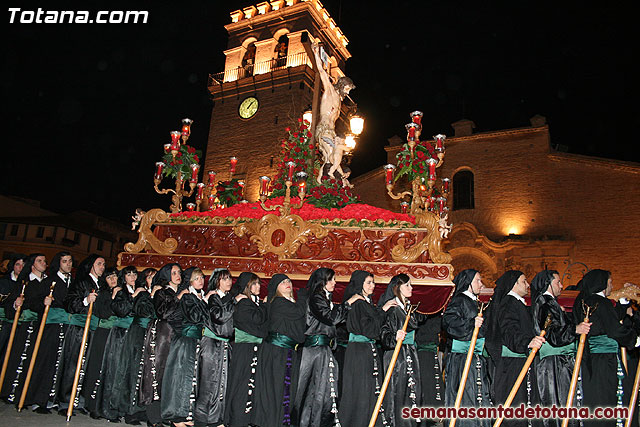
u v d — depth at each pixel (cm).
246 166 2766
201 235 820
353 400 569
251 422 573
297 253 764
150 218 839
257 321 598
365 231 750
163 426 631
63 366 666
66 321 688
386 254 738
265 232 774
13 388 688
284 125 2717
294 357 612
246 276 641
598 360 575
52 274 711
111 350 657
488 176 2503
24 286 679
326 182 913
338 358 759
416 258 723
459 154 2595
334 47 3033
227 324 607
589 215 2264
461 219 2494
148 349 637
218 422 588
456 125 2666
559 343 543
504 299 583
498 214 2433
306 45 1066
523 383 553
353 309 591
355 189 2703
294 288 760
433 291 714
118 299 659
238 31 3105
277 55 2975
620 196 2231
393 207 2514
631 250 2150
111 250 4062
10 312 726
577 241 2250
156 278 675
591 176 2311
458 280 624
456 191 2566
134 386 631
